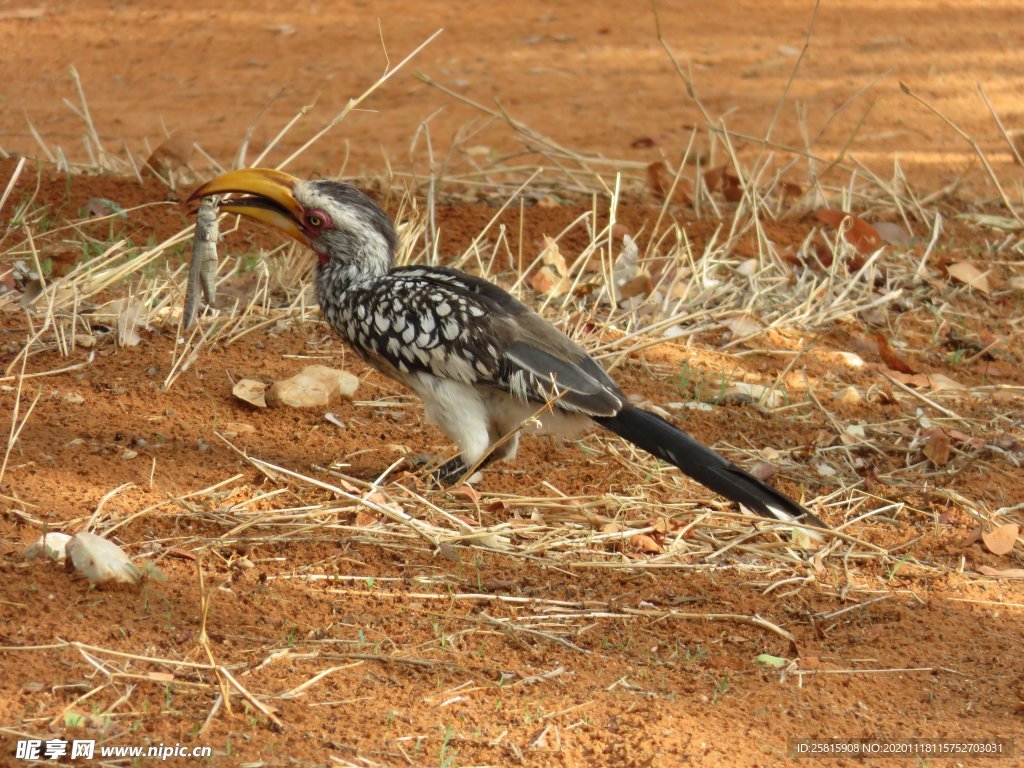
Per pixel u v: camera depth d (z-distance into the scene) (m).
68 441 12.18
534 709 8.93
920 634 10.43
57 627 9.14
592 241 16.94
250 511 11.27
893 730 9.00
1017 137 26.64
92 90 28.69
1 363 13.68
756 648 10.10
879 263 18.83
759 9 36.50
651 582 10.99
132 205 18.48
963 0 37.75
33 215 17.39
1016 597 11.20
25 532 10.45
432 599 10.34
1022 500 12.95
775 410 14.62
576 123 27.55
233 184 12.48
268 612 9.80
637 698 9.20
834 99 29.98
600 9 36.09
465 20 34.81
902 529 12.31
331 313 12.55
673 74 31.33
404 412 13.96
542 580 10.86
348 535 11.16
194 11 34.78
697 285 17.48
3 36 32.31
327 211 12.23
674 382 15.12
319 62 31.05
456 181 20.59
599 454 13.43
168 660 8.83
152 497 11.32
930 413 14.76
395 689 9.02
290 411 13.55
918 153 26.62
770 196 20.92
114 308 14.98
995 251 20.00
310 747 8.22
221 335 15.03
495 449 12.49
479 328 11.63
